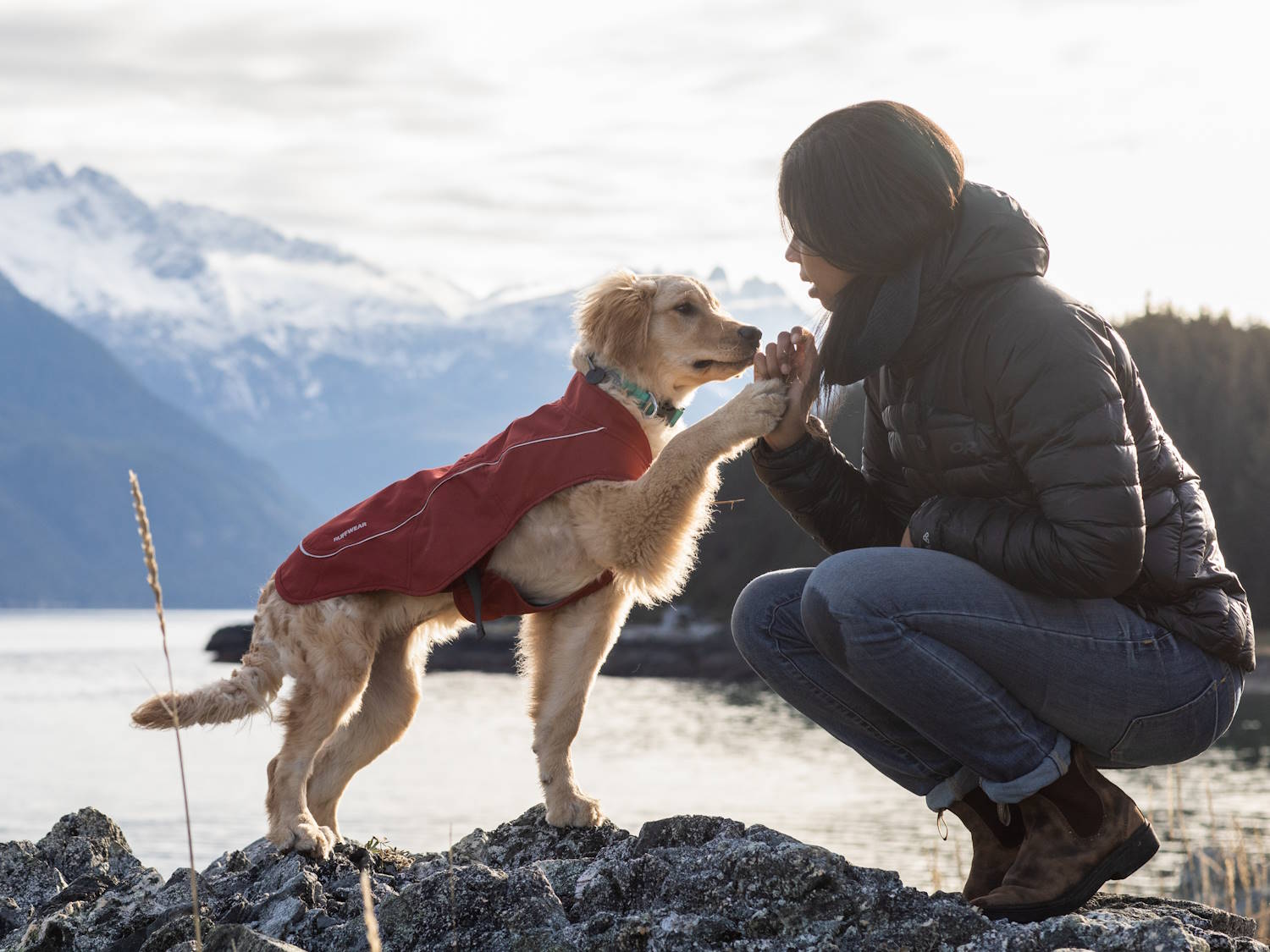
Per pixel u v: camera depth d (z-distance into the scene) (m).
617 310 4.85
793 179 3.25
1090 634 3.17
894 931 3.03
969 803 3.56
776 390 4.02
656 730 37.41
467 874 3.54
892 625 3.21
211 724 4.47
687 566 4.54
